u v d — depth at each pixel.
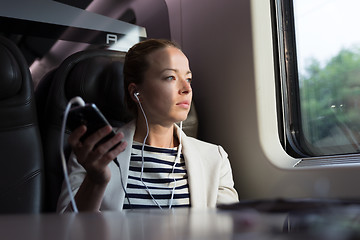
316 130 1.61
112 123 1.74
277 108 1.75
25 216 0.51
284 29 1.75
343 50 1.48
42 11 1.88
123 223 0.41
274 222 0.38
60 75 1.67
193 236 0.30
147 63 1.53
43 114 1.65
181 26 2.33
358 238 0.28
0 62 1.48
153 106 1.51
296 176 1.51
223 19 1.98
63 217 0.49
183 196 1.46
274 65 1.76
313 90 1.62
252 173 1.76
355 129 1.44
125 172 1.40
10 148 1.44
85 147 0.92
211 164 1.60
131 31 2.13
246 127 1.80
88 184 1.06
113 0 2.08
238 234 0.31
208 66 2.10
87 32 1.99
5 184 1.39
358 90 1.43
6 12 1.79
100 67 1.72
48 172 1.54
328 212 0.42
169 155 1.54
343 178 1.32
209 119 2.08
